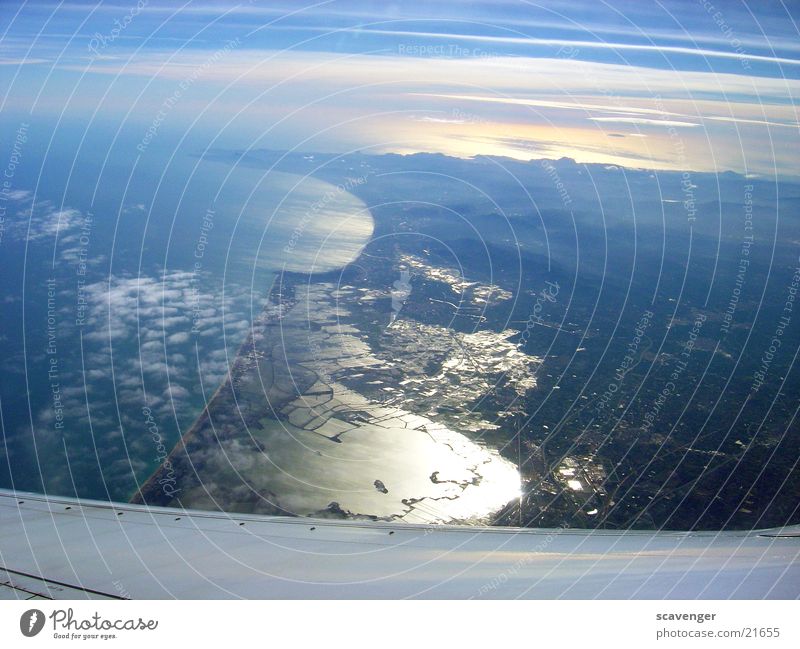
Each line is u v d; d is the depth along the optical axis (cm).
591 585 831
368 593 789
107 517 1061
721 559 932
